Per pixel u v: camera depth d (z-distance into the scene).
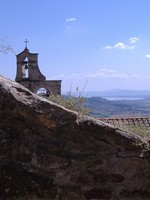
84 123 4.46
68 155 4.48
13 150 4.52
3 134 4.54
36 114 4.47
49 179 4.47
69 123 4.46
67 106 6.95
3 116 4.54
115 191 4.48
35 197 4.46
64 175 4.47
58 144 4.49
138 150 4.51
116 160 4.50
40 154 4.49
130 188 4.50
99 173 4.49
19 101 4.50
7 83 4.60
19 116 4.52
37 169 4.49
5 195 4.47
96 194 4.47
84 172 4.48
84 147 4.50
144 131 5.70
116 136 4.46
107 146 4.51
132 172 4.51
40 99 4.54
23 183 4.48
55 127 4.46
